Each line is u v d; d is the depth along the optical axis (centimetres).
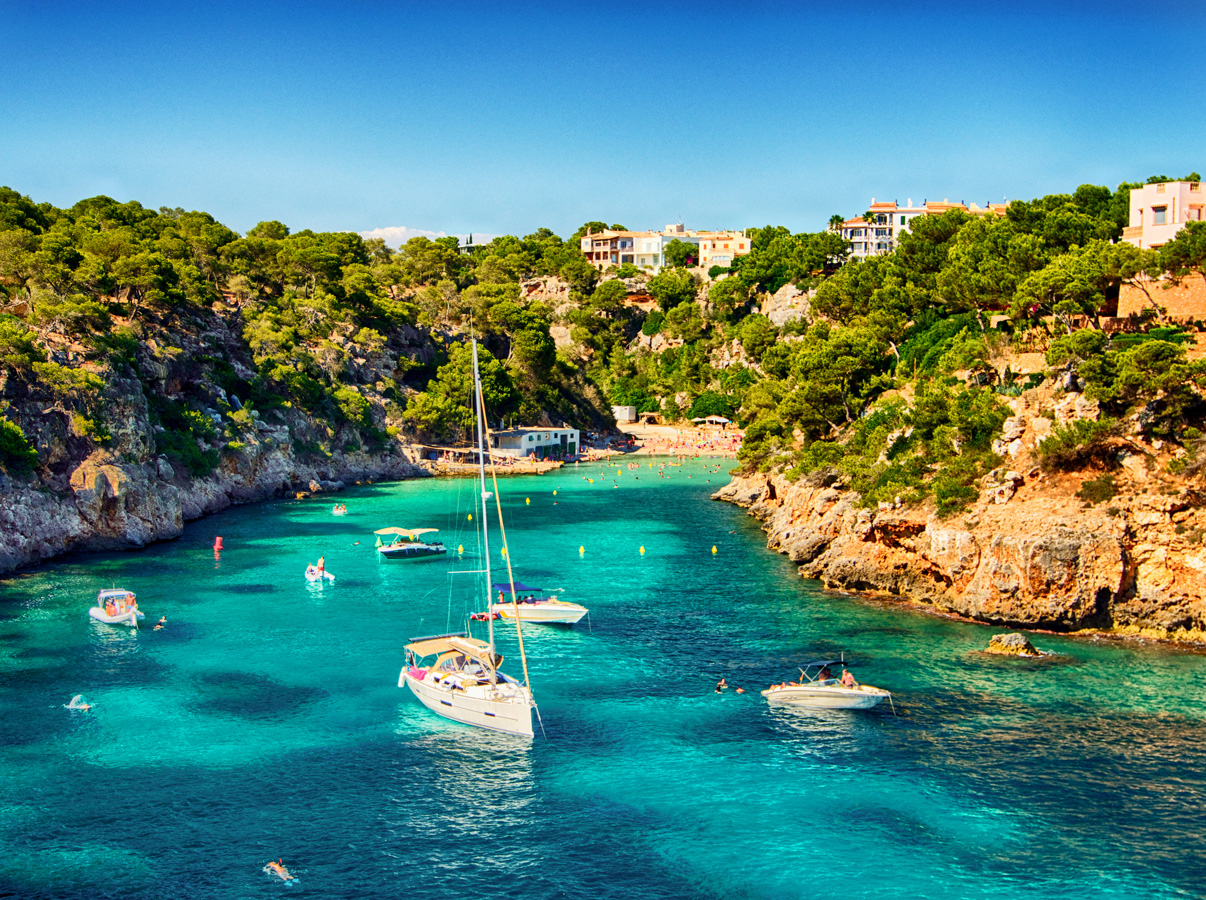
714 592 8481
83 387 10600
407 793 4681
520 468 17975
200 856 4116
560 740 5288
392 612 7850
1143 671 6153
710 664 6500
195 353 14888
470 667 5969
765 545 10694
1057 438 7381
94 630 7238
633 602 8150
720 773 4878
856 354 11525
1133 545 6881
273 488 14538
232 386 15138
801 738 5281
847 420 11244
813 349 12062
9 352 10038
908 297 12912
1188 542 6738
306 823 4394
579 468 18838
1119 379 7212
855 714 5591
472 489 15812
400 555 10044
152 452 11631
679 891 3881
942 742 5184
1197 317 8969
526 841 4256
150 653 6719
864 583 8444
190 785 4741
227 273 19150
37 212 17062
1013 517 7338
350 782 4791
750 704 5791
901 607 7869
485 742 5272
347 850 4178
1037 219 12300
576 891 3888
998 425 8000
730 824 4384
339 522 12331
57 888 3862
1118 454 7256
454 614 7800
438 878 3975
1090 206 14150
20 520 9331
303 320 18300
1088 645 6700
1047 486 7462
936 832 4294
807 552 9294
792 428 12625
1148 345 7081
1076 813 4428
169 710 5688
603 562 9806
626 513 13088
